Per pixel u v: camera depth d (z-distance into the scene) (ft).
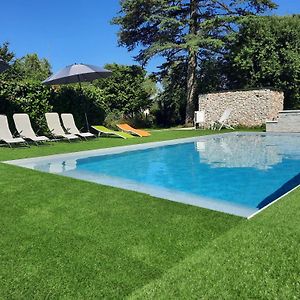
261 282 8.74
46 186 19.42
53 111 51.49
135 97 82.17
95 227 13.21
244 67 73.56
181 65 87.15
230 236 11.84
